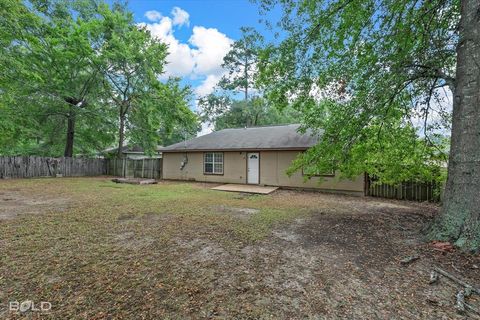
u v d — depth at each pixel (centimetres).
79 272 296
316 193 1045
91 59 1495
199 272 302
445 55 450
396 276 294
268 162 1248
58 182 1253
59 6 1474
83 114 1667
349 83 502
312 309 231
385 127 554
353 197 941
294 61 511
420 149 623
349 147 503
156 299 244
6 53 1096
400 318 218
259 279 286
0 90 1235
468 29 379
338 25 482
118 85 1678
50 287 262
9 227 474
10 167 1354
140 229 476
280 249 381
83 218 552
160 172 1642
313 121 572
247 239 427
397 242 409
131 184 1273
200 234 450
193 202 780
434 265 319
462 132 380
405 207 741
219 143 1441
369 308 233
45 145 1756
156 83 1638
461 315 222
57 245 384
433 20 474
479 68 364
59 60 1458
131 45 1545
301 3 473
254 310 229
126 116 1825
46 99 1520
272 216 600
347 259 344
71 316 216
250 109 2423
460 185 377
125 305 233
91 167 1752
